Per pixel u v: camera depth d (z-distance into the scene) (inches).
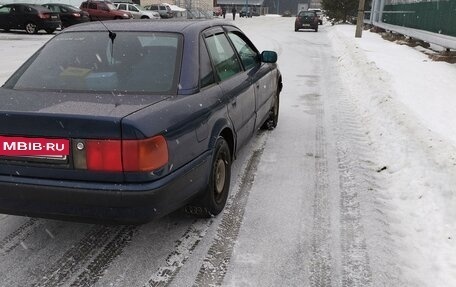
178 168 113.0
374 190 166.7
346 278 113.7
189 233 134.6
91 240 130.6
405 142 201.8
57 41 146.7
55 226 138.6
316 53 636.1
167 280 112.2
